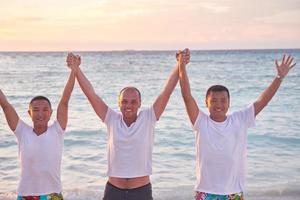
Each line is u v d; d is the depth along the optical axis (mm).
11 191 7953
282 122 15258
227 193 4707
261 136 13070
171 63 74875
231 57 112750
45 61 87562
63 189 7906
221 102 4820
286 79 34781
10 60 94500
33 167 4840
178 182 8648
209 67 56656
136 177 4941
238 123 4887
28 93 25125
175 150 11492
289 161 10297
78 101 20281
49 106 4945
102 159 10570
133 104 4914
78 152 11258
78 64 5105
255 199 7277
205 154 4781
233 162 4762
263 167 9758
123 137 4910
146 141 4988
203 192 4785
